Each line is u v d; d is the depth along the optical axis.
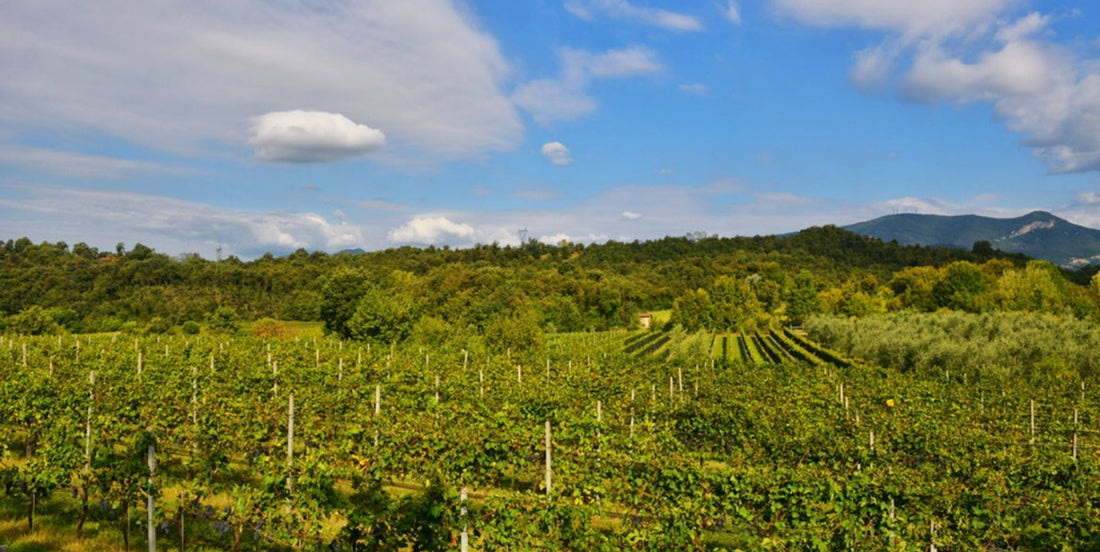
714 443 17.22
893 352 36.97
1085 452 16.20
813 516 8.98
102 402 13.77
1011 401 21.45
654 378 24.06
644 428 14.54
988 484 11.08
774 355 50.03
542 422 16.42
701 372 25.98
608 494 10.38
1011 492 10.74
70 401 13.16
